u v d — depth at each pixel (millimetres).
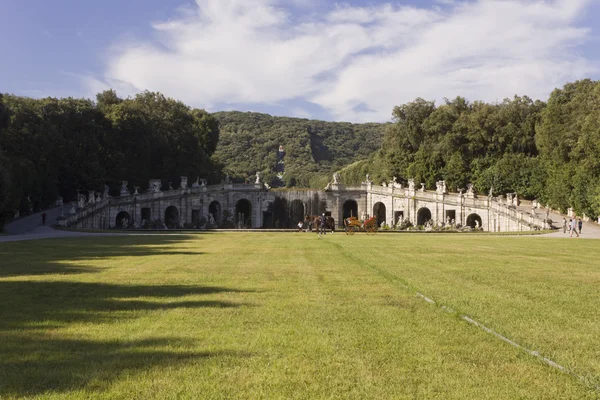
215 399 8445
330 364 10133
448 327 12953
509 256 31969
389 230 85375
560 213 97062
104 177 107688
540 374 9641
